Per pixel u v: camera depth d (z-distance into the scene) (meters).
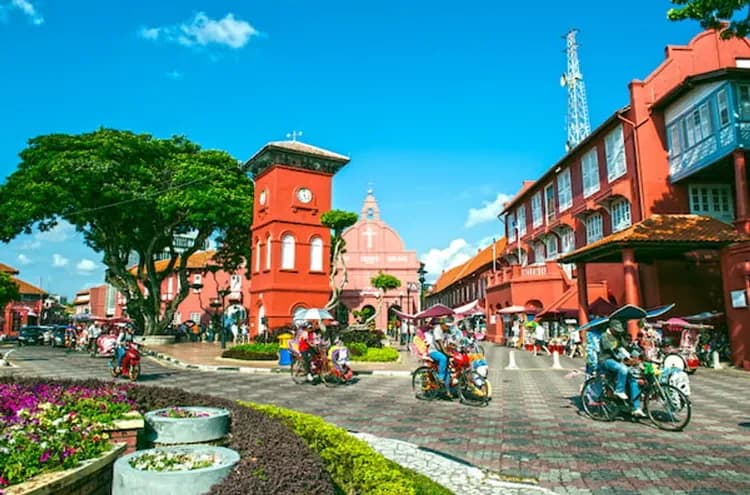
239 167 35.88
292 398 12.04
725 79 19.39
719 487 5.71
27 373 16.92
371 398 12.05
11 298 53.75
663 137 23.19
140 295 35.62
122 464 4.16
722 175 21.88
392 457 6.83
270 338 26.12
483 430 8.61
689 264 22.64
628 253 19.03
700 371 17.28
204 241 36.94
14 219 30.83
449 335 14.06
